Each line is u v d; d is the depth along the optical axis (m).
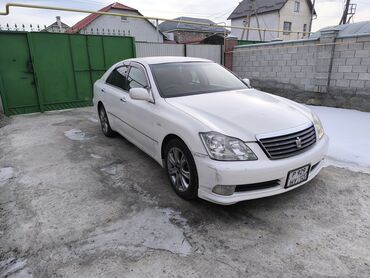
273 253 2.17
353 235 2.36
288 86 8.14
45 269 2.04
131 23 28.66
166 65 3.80
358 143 4.37
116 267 2.05
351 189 3.08
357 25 8.27
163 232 2.43
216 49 10.32
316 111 6.66
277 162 2.44
